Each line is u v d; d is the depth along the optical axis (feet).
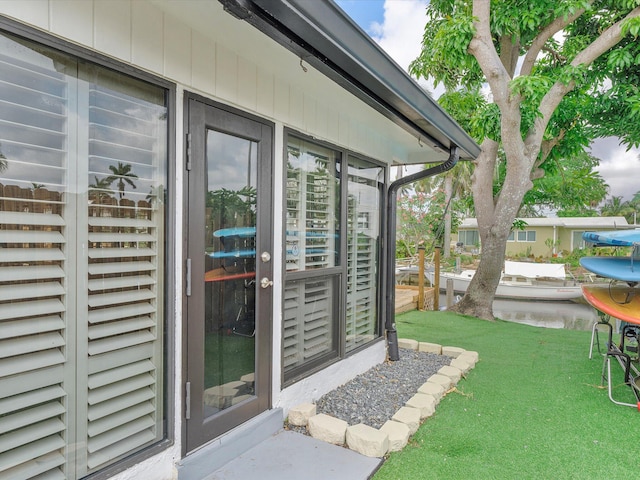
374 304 12.57
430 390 9.70
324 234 9.91
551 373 11.92
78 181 4.70
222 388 6.84
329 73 5.90
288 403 8.36
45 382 4.47
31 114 4.27
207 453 6.23
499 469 6.68
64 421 4.64
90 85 4.80
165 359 5.76
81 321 4.78
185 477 5.90
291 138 8.59
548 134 21.38
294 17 4.39
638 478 6.49
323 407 9.07
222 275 6.79
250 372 7.47
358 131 10.88
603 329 19.29
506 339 16.52
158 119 5.61
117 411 5.19
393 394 9.94
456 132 9.93
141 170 5.41
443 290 38.40
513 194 20.36
